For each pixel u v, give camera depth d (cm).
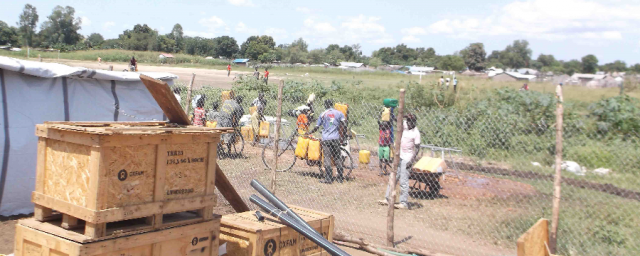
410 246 651
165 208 391
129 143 360
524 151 1116
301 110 1131
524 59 10931
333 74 6481
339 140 1001
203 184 425
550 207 795
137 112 818
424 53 11731
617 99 1259
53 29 10325
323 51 9462
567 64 7856
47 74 695
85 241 350
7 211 685
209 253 439
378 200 878
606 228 680
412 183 1010
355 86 3150
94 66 5522
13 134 672
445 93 2308
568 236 666
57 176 379
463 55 9588
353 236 661
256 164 1146
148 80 436
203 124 1230
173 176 397
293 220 471
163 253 399
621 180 944
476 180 1009
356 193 927
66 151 371
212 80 3962
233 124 1193
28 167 691
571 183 941
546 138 1089
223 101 1281
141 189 375
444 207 834
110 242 361
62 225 378
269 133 1281
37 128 388
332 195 909
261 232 452
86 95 755
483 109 1483
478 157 1197
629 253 616
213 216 444
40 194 389
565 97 2475
